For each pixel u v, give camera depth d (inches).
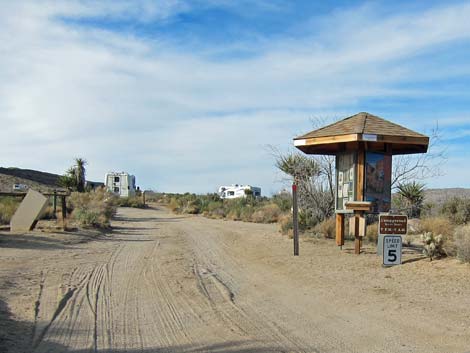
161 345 283.3
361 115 606.9
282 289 430.0
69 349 273.9
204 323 330.3
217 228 1115.9
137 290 433.4
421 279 421.4
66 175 1999.3
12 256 588.4
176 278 489.1
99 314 352.2
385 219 491.2
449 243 502.9
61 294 406.9
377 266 495.2
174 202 2092.8
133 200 2388.0
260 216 1385.3
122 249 719.1
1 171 2699.3
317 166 868.0
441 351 262.2
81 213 1047.6
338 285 426.9
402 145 636.7
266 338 294.4
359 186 590.6
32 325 317.1
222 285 455.8
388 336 289.4
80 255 636.7
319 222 835.4
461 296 362.6
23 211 832.3
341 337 292.4
